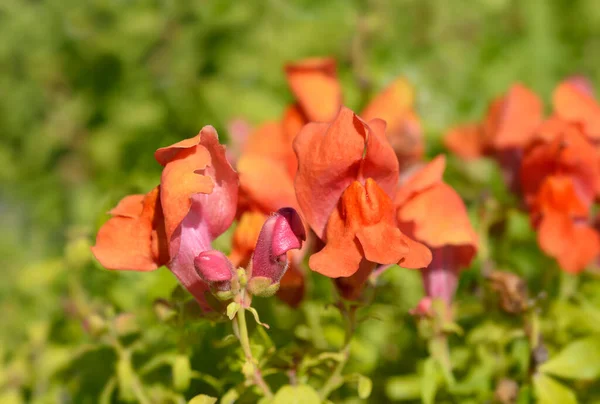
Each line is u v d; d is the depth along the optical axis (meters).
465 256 0.37
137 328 0.39
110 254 0.33
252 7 0.59
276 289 0.33
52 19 0.67
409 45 0.63
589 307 0.40
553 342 0.39
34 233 0.74
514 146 0.42
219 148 0.33
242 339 0.33
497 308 0.38
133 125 0.57
